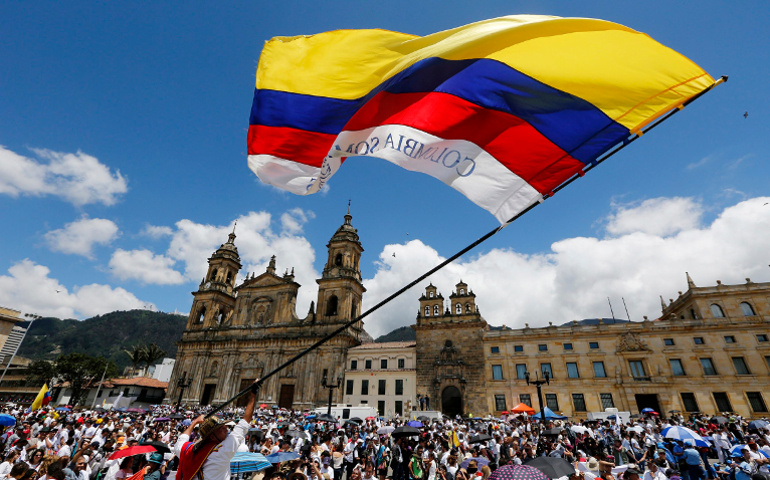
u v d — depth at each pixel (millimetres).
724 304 52594
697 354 50531
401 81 7004
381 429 26016
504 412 47594
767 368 47625
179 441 5102
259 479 10688
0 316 103625
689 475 17938
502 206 6094
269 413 51438
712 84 5449
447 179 6578
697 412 47688
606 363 53062
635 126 5637
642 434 24953
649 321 53719
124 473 11398
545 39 6578
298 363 65062
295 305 75062
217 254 87750
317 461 14930
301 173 7238
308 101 7434
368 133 7023
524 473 8359
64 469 10023
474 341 59188
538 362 55406
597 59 6262
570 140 5977
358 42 7852
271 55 7797
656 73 5902
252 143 7395
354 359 63938
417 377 58656
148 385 82625
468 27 7375
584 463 16312
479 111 6543
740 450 16250
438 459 20516
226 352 70938
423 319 63406
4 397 89812
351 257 76188
